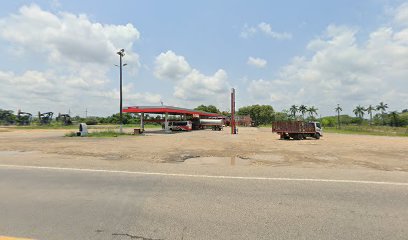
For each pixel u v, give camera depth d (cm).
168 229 376
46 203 493
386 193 568
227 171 820
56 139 2234
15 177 720
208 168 877
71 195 547
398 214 441
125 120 8438
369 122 11025
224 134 3509
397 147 1767
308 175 757
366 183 659
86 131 2705
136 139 2330
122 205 483
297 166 934
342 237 352
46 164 940
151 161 1040
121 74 3012
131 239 344
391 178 722
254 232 366
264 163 1009
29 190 584
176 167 895
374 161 1083
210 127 5669
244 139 2527
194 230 372
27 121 7631
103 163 972
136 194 556
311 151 1470
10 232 363
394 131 5462
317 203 497
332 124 9650
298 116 11356
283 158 1159
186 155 1237
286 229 377
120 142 1969
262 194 557
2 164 938
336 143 2138
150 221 406
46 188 603
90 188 604
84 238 346
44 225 388
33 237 348
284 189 598
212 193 564
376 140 2594
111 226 386
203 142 2077
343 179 705
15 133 3322
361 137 3206
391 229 380
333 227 386
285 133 2722
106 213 440
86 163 968
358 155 1290
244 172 802
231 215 432
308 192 573
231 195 549
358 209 465
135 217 422
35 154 1223
